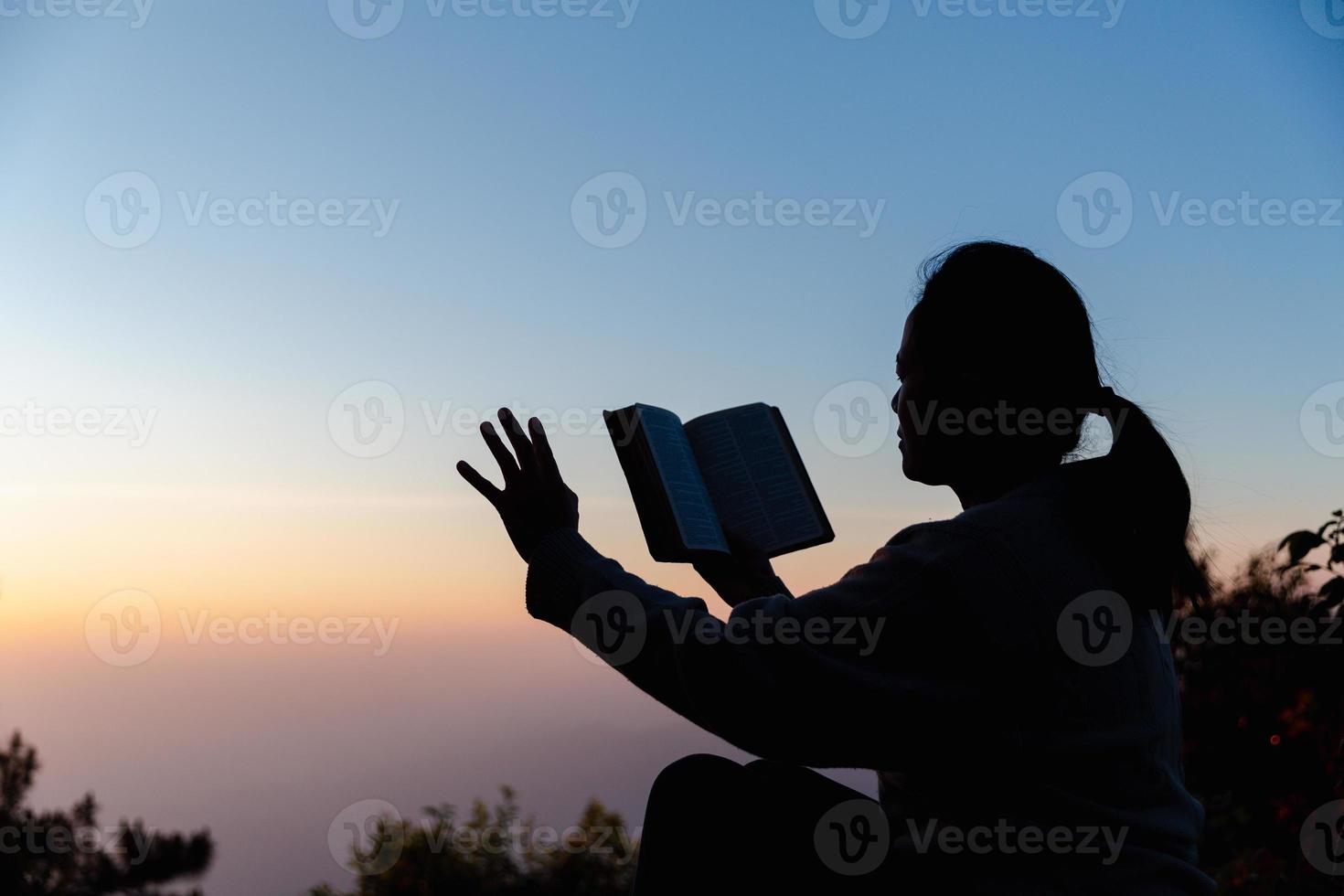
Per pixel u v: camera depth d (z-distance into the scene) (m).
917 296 1.48
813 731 1.12
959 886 1.12
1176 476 1.21
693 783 1.27
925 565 1.13
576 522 1.38
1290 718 3.38
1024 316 1.31
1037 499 1.20
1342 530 2.86
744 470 1.62
